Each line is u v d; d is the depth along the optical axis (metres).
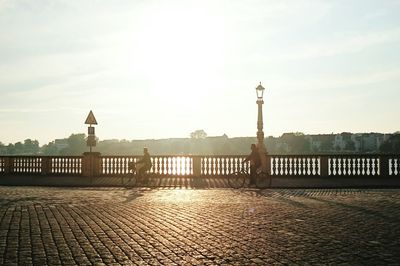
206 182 27.23
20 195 21.03
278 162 28.53
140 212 14.77
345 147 199.12
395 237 10.17
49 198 19.56
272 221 12.66
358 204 16.50
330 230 11.12
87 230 11.41
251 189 23.95
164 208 15.78
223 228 11.56
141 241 9.96
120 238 10.33
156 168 30.14
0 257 8.50
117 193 22.03
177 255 8.59
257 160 24.81
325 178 27.77
